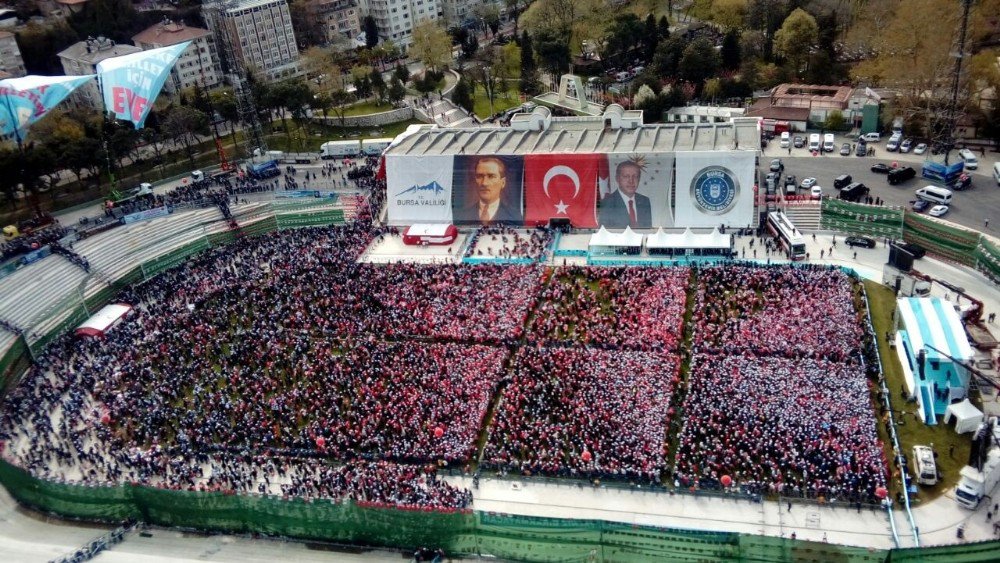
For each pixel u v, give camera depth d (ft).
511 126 532.73
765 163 548.72
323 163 620.49
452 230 484.33
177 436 336.29
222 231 511.81
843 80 647.15
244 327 409.69
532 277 428.97
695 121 615.57
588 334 371.15
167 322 417.69
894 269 391.24
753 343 353.10
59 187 606.55
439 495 294.66
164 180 612.29
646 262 437.17
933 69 525.75
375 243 491.31
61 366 392.47
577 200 486.79
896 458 292.40
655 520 280.31
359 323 400.47
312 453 322.75
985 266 394.93
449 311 403.34
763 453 293.84
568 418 321.11
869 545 262.26
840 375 327.47
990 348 339.77
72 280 456.45
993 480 275.18
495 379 347.77
